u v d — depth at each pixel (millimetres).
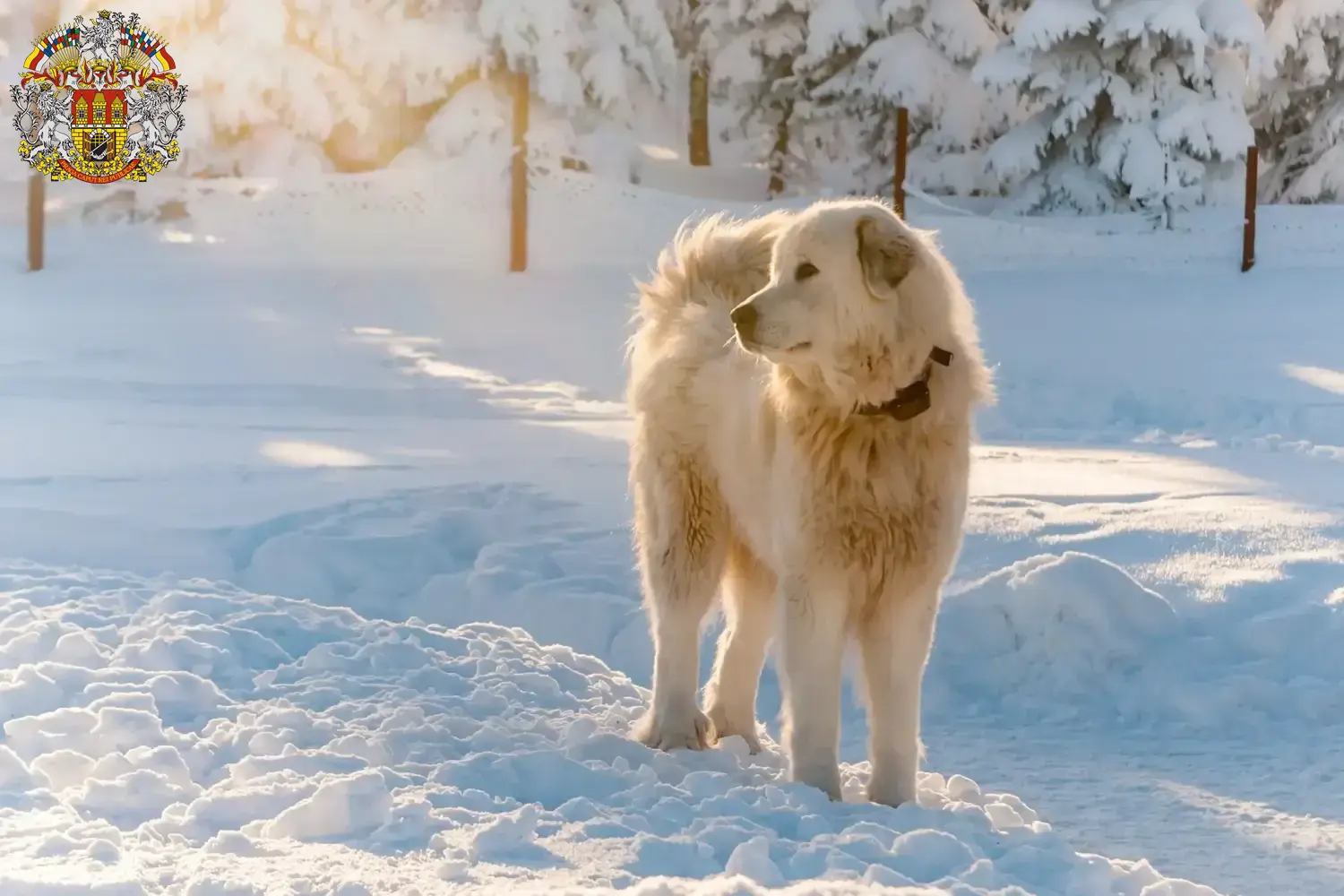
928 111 26750
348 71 25859
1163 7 23047
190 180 23250
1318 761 5648
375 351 16297
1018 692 6520
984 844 3980
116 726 4488
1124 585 6852
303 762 4293
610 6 26906
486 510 8609
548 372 15445
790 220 4582
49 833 3537
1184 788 5324
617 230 22594
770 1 27703
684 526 5375
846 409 4473
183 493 8961
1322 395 14117
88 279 20781
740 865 3506
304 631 6141
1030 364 15883
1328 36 27125
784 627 4656
